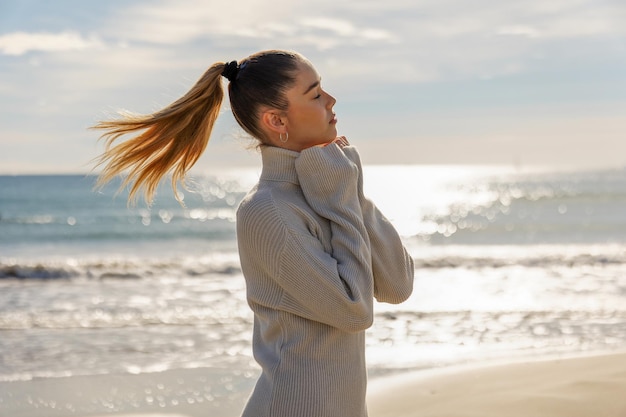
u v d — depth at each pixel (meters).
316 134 2.12
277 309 2.02
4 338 7.27
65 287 11.95
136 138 2.21
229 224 34.62
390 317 8.13
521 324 7.71
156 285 12.13
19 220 35.72
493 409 4.09
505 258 15.80
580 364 5.11
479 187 84.75
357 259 1.96
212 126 2.26
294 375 1.98
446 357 6.05
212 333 7.47
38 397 5.00
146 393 5.06
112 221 36.25
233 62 2.18
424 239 27.05
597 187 69.00
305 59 2.12
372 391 4.73
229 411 4.62
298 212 1.99
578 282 11.75
